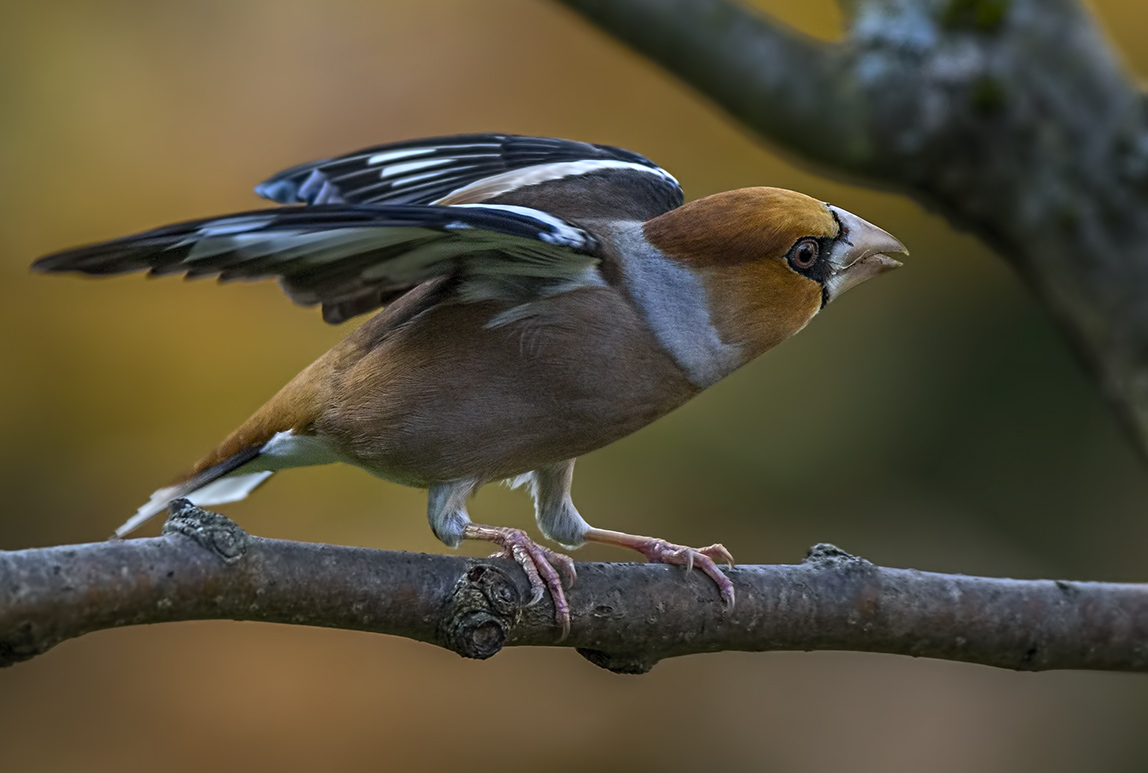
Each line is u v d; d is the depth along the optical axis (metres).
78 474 12.07
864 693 12.98
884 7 6.09
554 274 6.55
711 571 5.74
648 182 7.79
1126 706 12.84
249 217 5.03
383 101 13.17
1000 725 12.79
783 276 6.80
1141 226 5.66
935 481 13.27
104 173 12.71
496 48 13.27
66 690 11.95
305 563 5.10
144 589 4.78
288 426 6.95
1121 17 13.46
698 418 12.61
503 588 5.29
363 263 5.98
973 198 5.95
